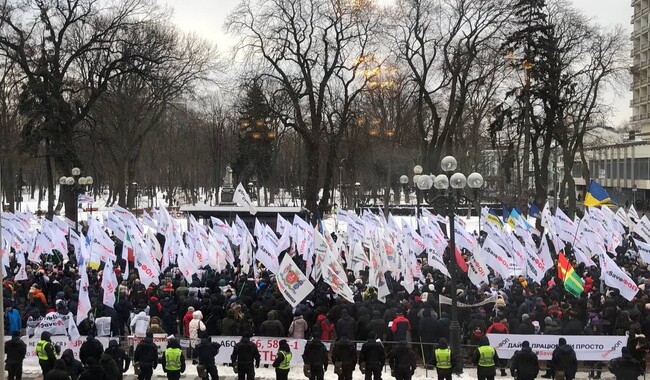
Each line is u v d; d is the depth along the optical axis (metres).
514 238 23.38
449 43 40.81
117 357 14.18
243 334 14.95
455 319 16.41
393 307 17.83
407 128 58.69
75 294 19.05
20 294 21.77
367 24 39.84
